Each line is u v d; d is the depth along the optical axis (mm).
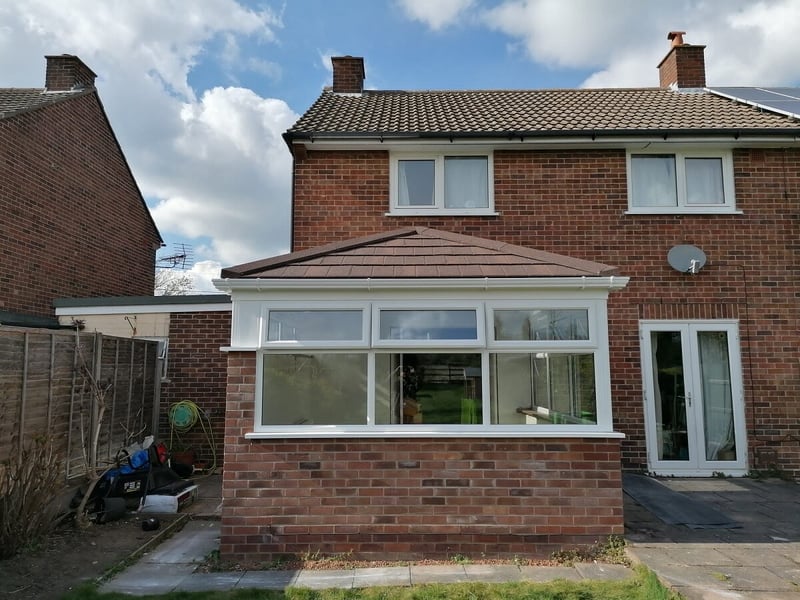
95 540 6281
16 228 11078
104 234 14500
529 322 5867
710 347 9344
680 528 6246
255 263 6070
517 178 9852
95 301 10797
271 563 5438
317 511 5547
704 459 9055
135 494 7621
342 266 6129
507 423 5762
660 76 13609
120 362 8938
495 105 11867
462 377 5836
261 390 5734
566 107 11430
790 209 9594
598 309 5805
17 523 5727
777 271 9445
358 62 12992
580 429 5664
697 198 9797
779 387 9172
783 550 5527
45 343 6957
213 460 10109
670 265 9430
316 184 9883
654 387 9266
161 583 5062
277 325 5855
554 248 9656
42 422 6840
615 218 9672
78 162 13312
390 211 9797
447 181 10039
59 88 13828
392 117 10812
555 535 5520
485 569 5238
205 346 10492
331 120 10492
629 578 4949
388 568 5301
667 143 9617
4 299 10703
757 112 10555
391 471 5590
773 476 8930
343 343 5777
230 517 5539
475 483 5578
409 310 5891
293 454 5609
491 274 5840
